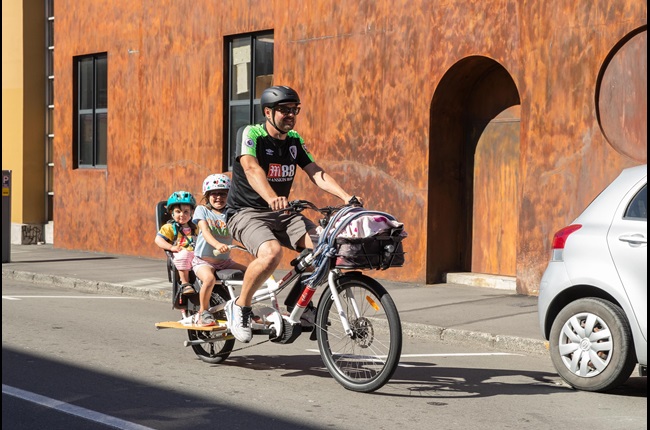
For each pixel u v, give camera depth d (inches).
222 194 380.5
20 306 571.8
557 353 349.4
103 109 928.3
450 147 658.2
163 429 282.7
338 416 300.2
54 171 978.7
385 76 670.5
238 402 318.3
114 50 904.3
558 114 576.4
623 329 330.3
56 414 300.8
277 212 353.7
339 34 700.7
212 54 807.7
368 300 330.0
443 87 641.6
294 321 347.9
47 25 1035.9
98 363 386.3
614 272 334.0
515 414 305.9
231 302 360.5
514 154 635.5
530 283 590.9
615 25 549.0
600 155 557.0
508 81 637.9
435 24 639.8
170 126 847.7
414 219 653.9
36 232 1033.5
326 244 328.8
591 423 295.3
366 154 683.4
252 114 781.3
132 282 674.8
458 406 316.5
